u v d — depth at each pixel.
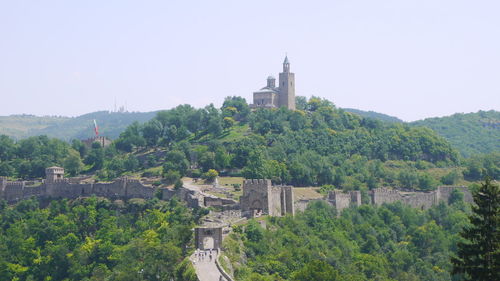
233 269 193.25
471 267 122.06
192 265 176.88
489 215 123.12
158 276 195.62
